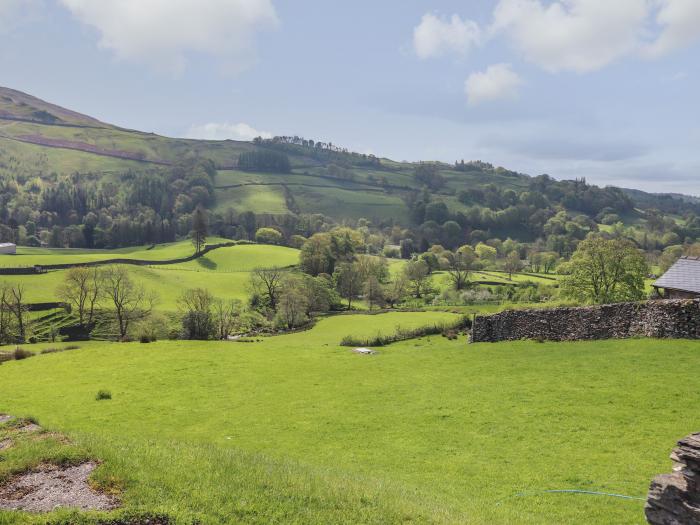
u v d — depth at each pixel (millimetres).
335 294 129000
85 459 15742
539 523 14984
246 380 37688
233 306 111625
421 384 33375
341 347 51312
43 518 12117
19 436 18125
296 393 33719
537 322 42125
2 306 92938
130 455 16406
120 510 12648
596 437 22188
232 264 169000
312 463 21609
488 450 22172
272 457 20438
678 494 12594
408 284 144625
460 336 62125
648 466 19203
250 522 13016
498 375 33094
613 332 37625
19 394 34688
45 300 108250
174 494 13812
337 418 28047
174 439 23578
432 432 24844
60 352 49188
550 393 28156
